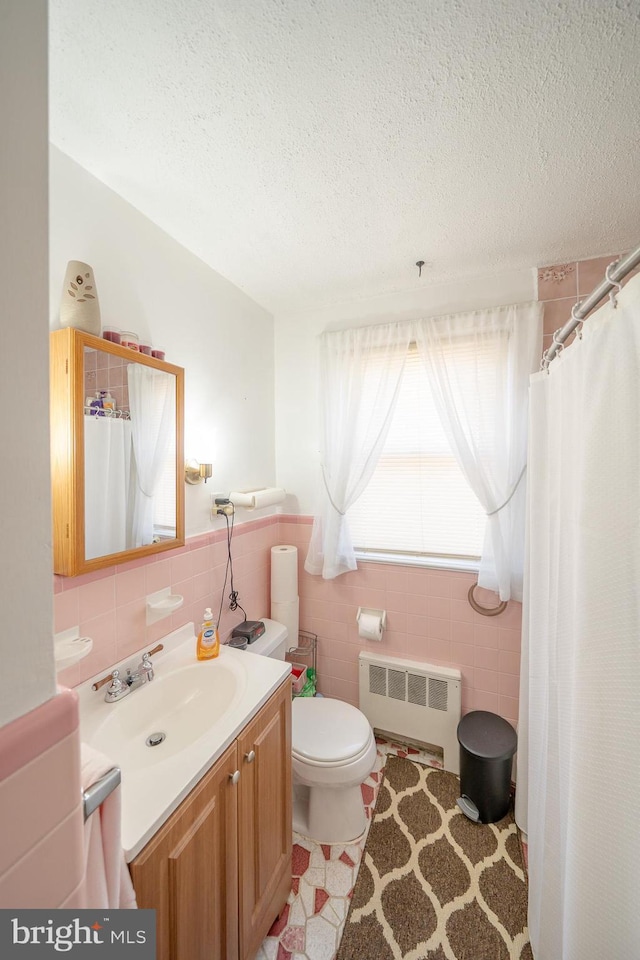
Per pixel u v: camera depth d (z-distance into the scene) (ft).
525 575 4.57
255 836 3.33
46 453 1.34
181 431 4.39
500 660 5.57
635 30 2.32
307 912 3.78
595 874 2.28
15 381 1.24
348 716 5.03
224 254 4.92
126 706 3.43
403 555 6.26
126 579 3.78
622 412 2.20
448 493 5.99
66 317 3.17
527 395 5.19
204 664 4.11
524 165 3.45
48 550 1.35
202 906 2.66
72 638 3.26
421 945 3.52
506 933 3.61
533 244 4.73
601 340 2.40
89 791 1.65
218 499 5.23
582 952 2.29
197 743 2.89
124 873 1.95
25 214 1.26
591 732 2.35
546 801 3.15
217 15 2.28
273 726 3.65
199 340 4.99
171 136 3.13
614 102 2.79
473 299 5.65
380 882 4.07
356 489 6.15
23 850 1.25
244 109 2.89
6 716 1.23
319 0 2.20
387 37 2.41
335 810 4.52
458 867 4.23
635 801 2.11
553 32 2.37
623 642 2.19
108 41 2.42
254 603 6.19
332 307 6.55
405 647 6.13
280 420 7.03
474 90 2.74
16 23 1.23
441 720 5.71
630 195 3.82
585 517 2.45
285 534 6.99
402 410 6.18
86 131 3.07
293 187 3.75
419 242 4.69
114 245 3.76
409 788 5.32
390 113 2.92
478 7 2.25
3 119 1.20
